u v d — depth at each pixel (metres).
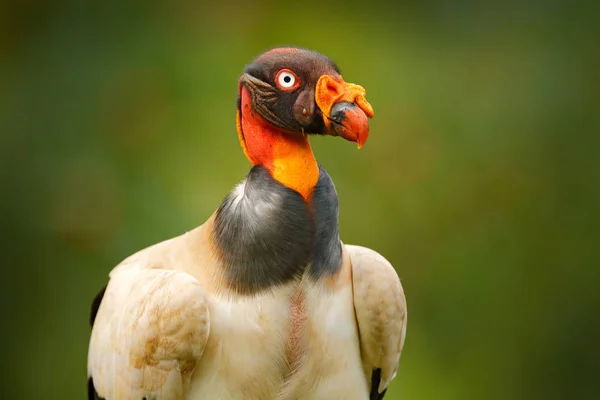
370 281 5.38
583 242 12.00
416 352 11.38
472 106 12.17
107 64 11.31
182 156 10.86
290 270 5.00
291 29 11.94
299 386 5.13
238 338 5.02
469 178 11.91
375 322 5.41
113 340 5.20
